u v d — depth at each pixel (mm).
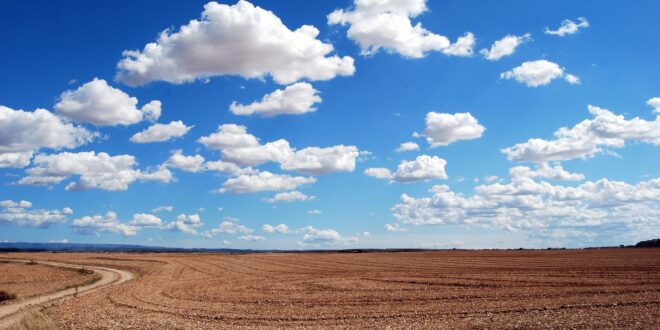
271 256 128750
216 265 91000
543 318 25922
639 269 56250
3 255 146875
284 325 27125
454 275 56438
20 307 34531
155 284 55656
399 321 27125
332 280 54750
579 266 63844
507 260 84188
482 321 25781
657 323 23094
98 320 29734
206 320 29484
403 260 94750
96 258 124250
